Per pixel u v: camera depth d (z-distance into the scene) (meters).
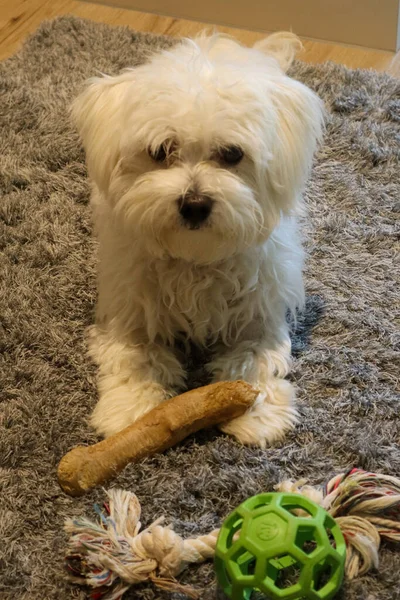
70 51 1.15
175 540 0.60
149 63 0.72
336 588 0.58
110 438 0.68
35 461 0.69
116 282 0.76
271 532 0.57
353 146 0.98
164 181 0.66
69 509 0.66
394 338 0.78
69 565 0.61
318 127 0.74
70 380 0.76
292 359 0.77
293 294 0.78
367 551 0.61
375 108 1.04
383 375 0.75
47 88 1.08
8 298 0.82
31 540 0.64
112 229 0.76
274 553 0.56
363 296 0.82
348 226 0.89
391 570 0.61
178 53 0.71
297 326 0.80
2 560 0.63
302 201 0.89
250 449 0.70
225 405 0.70
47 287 0.83
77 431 0.72
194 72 0.67
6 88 1.08
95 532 0.61
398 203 0.92
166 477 0.67
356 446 0.69
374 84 1.07
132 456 0.68
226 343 0.78
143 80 0.67
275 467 0.68
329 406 0.73
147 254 0.73
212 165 0.67
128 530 0.62
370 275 0.84
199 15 1.26
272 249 0.75
